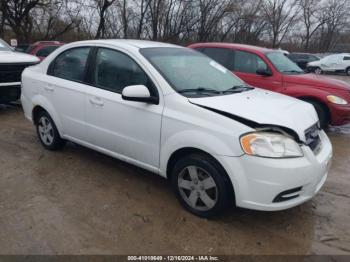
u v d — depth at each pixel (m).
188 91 3.63
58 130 4.86
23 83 5.28
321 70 24.72
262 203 3.08
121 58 4.05
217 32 34.94
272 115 3.24
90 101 4.22
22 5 26.22
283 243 3.19
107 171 4.54
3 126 6.55
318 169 3.24
